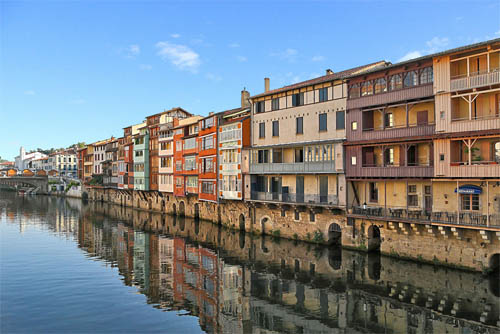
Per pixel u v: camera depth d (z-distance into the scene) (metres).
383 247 28.48
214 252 33.88
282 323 18.53
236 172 42.38
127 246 37.41
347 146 30.70
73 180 107.31
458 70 24.50
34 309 20.50
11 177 115.00
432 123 25.50
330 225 32.56
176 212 61.06
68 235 43.97
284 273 26.45
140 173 70.56
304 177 35.59
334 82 32.19
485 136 22.41
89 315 19.73
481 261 22.64
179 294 23.00
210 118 48.31
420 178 25.73
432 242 25.22
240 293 22.92
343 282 23.83
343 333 17.17
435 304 19.59
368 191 30.72
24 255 33.50
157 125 65.75
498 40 21.66
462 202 24.30
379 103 28.56
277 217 38.06
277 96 37.88
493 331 16.45
